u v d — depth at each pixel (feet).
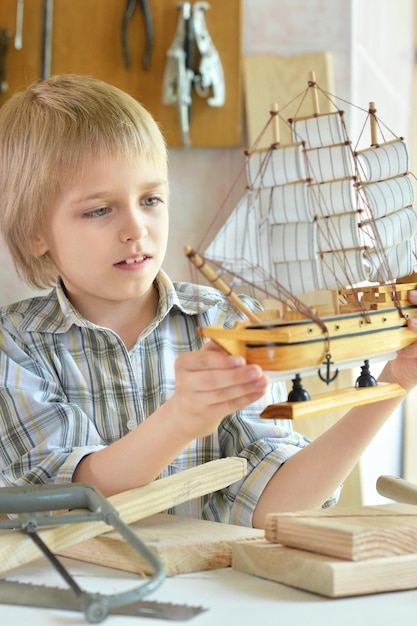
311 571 2.52
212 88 6.84
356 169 3.13
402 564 2.56
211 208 7.06
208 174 7.04
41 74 6.89
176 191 7.06
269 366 2.72
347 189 3.06
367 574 2.51
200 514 4.07
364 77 7.38
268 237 2.90
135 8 6.90
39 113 4.05
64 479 3.42
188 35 6.75
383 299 3.11
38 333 4.23
